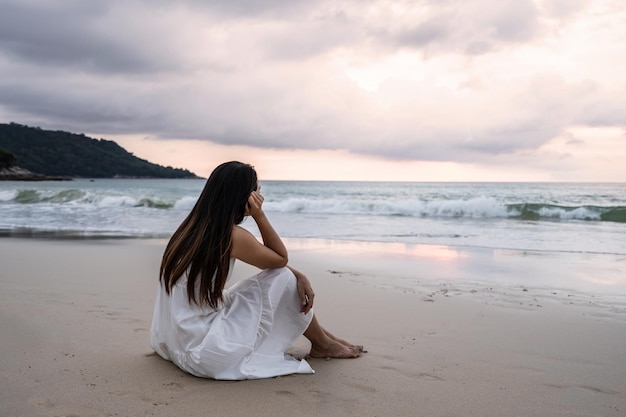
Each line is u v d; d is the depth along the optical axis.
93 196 21.34
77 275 5.69
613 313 4.23
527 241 9.70
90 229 11.84
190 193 36.44
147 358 2.80
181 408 2.16
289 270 2.82
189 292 2.53
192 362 2.50
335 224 13.09
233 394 2.33
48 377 2.48
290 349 3.15
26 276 5.60
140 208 18.53
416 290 5.16
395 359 2.96
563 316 4.11
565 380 2.65
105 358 2.79
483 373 2.74
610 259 7.43
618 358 3.04
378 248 8.66
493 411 2.23
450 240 9.88
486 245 9.14
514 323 3.86
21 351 2.88
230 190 2.58
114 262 6.71
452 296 4.87
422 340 3.38
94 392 2.30
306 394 2.37
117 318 3.71
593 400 2.38
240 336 2.55
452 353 3.09
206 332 2.53
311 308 2.80
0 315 3.71
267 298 2.68
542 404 2.32
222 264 2.53
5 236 10.14
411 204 16.56
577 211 14.90
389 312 4.19
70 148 177.38
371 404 2.28
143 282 5.25
